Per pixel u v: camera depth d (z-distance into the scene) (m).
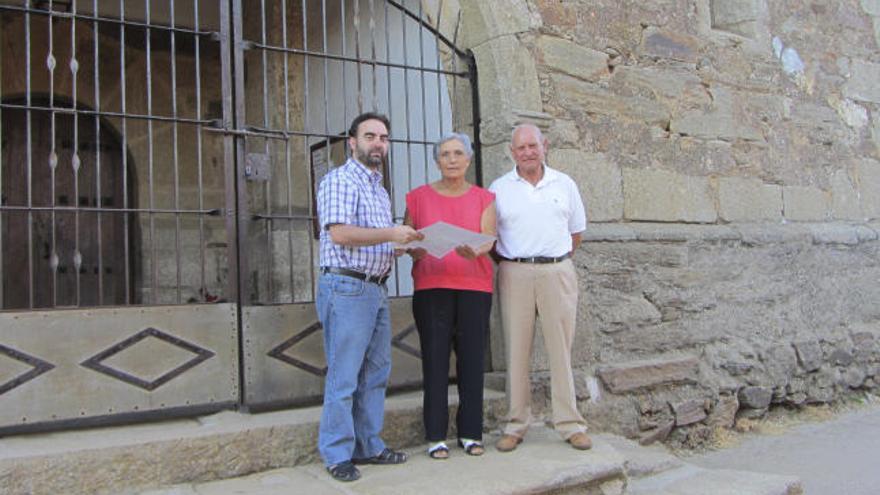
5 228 6.32
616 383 4.66
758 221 5.74
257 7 6.95
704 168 5.48
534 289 3.78
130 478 3.17
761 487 3.75
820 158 6.26
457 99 4.72
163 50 6.89
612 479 3.55
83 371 3.47
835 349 5.91
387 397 4.19
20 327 3.37
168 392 3.64
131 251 6.78
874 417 5.67
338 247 3.31
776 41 6.11
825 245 6.02
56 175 6.54
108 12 6.63
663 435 4.84
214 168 7.07
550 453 3.67
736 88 5.78
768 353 5.47
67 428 3.44
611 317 4.79
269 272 4.14
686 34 5.52
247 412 3.79
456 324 3.69
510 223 3.83
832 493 4.02
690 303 5.17
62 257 6.51
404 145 5.71
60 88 6.50
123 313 3.57
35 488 3.00
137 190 6.79
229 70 3.93
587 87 4.93
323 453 3.31
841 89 6.53
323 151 5.52
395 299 4.29
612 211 4.93
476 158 4.64
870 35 6.84
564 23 4.88
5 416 3.31
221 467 3.35
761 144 5.86
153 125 6.85
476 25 4.62
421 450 3.79
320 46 6.57
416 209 3.75
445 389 3.65
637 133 5.14
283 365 3.91
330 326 3.32
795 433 5.26
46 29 6.45
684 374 4.99
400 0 5.61
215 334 3.77
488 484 3.19
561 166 4.71
